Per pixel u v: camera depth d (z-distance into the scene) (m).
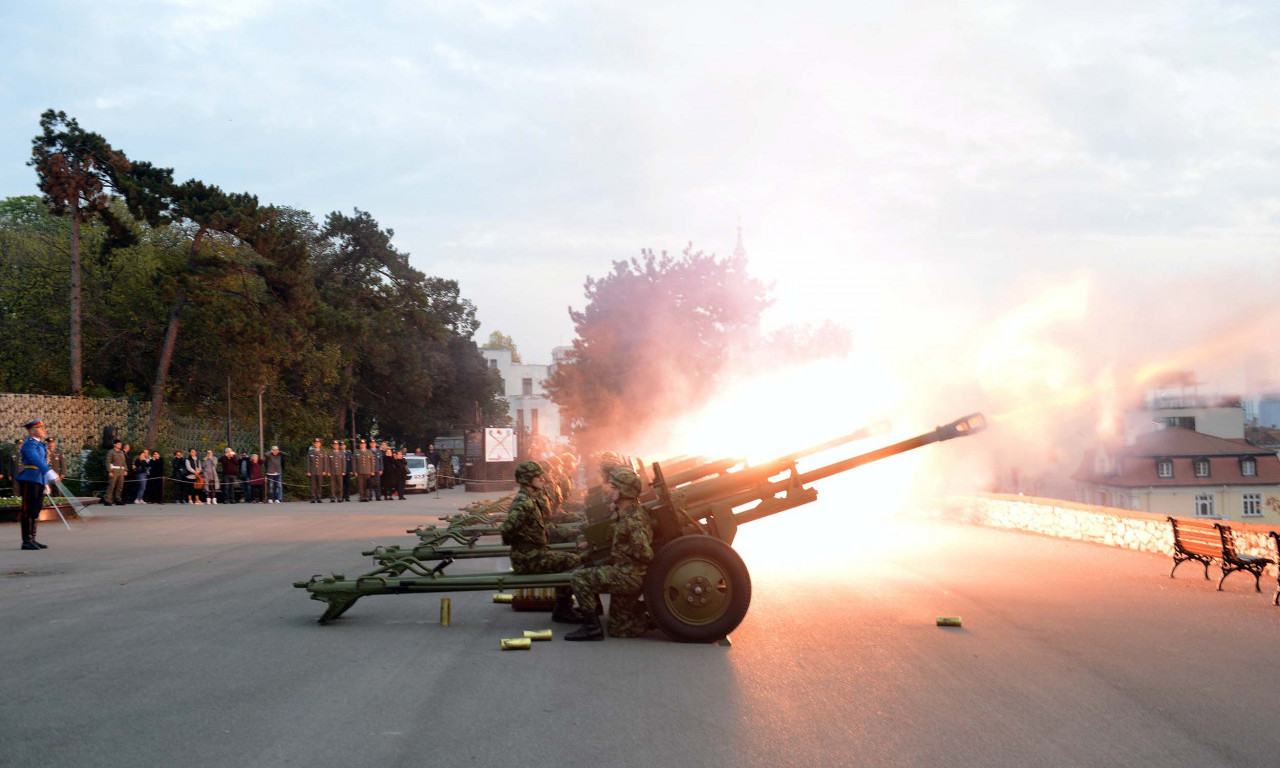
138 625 9.30
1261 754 5.64
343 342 49.78
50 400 35.72
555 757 5.42
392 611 10.47
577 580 8.80
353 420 62.31
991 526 22.41
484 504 18.73
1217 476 41.25
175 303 40.53
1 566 14.10
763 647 8.55
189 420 45.25
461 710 6.37
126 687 6.89
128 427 39.84
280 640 8.68
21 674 7.25
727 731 5.96
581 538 10.36
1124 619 10.06
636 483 8.85
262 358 42.06
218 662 7.73
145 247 47.44
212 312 39.12
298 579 12.66
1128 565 14.81
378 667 7.61
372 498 39.06
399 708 6.40
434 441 75.44
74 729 5.85
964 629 9.47
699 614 8.67
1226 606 10.95
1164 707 6.63
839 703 6.66
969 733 5.98
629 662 7.88
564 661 7.91
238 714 6.21
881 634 9.20
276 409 48.34
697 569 8.69
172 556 15.50
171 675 7.27
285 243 41.00
